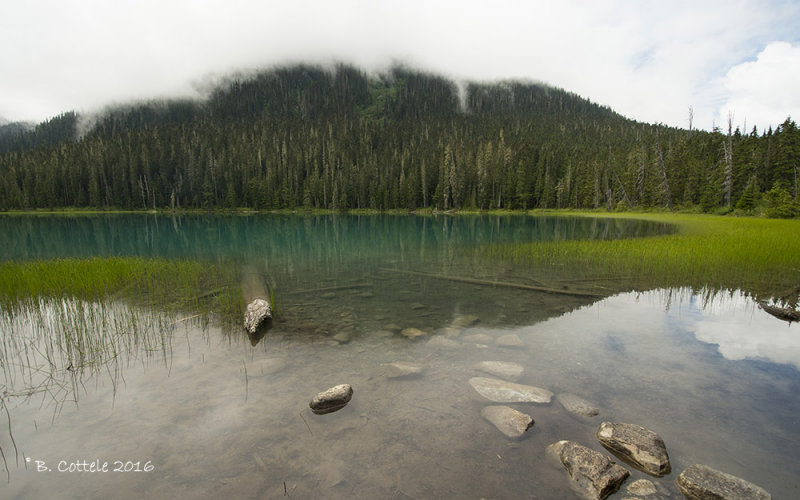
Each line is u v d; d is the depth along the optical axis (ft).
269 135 450.71
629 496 10.84
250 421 14.60
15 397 16.52
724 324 26.61
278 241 92.94
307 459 12.37
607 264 51.90
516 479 11.49
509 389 16.67
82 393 16.87
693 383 17.69
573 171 282.77
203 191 311.27
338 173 329.31
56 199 306.14
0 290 35.27
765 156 178.81
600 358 20.75
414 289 38.65
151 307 31.63
